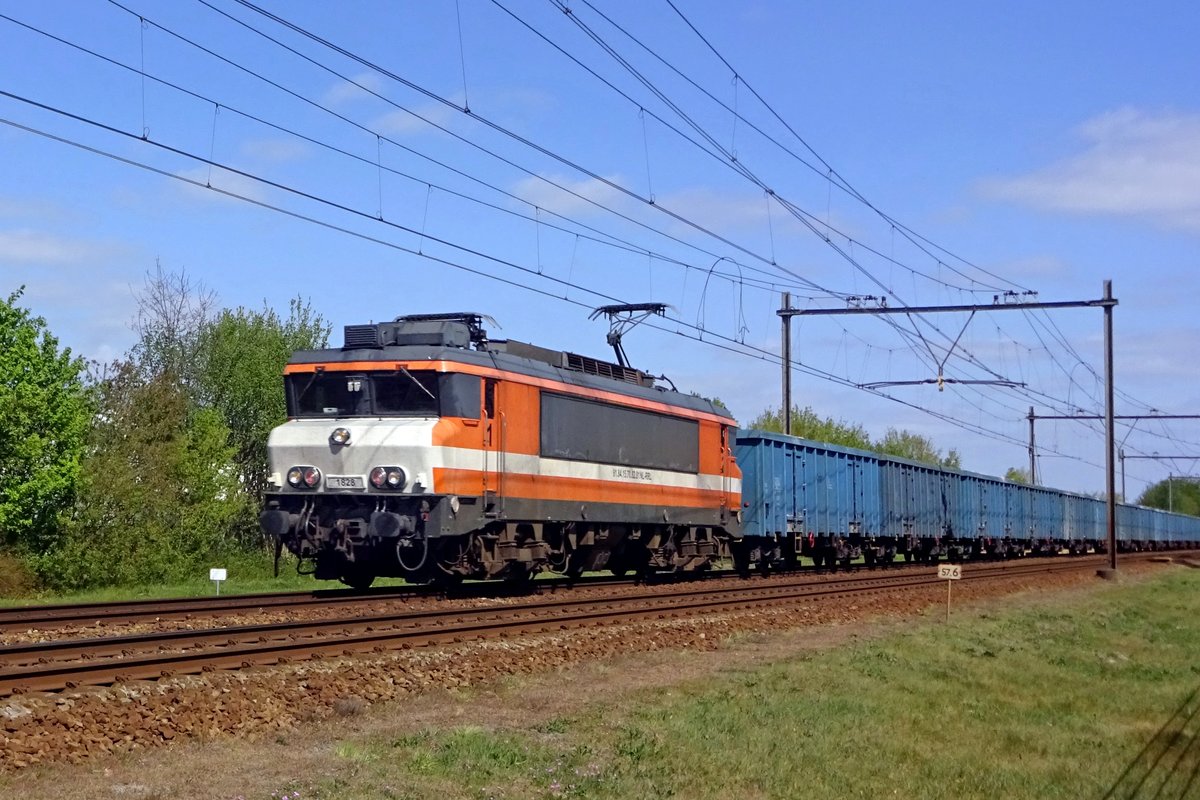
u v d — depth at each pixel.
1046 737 13.32
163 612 17.83
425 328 21.50
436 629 16.25
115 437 36.69
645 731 11.97
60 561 32.59
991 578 36.72
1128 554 71.12
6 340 32.47
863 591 29.16
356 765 9.94
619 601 22.55
